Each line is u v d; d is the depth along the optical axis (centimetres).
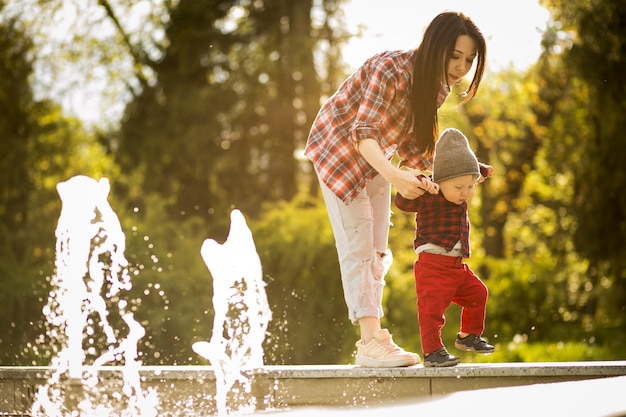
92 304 489
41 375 433
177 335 980
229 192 1648
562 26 1434
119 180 1586
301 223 1146
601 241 1490
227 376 414
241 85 1593
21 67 1489
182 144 1581
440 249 416
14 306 991
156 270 1046
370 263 429
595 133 1459
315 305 1090
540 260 1670
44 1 1533
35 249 1323
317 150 434
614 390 225
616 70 1399
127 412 422
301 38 1578
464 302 427
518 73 1866
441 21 402
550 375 383
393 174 395
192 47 1608
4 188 1436
